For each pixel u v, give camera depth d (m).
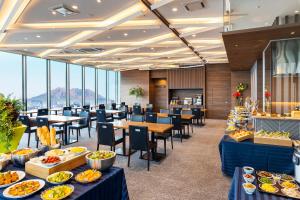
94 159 1.84
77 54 8.72
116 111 8.80
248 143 3.40
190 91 12.61
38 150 2.12
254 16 3.97
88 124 6.89
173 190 3.20
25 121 5.77
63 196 1.41
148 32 5.96
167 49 8.27
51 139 2.28
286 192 1.79
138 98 13.73
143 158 4.71
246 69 10.53
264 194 1.80
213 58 10.18
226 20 4.15
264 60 5.59
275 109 5.39
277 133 3.50
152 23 5.30
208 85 11.83
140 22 5.28
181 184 3.41
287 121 3.72
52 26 5.34
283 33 3.99
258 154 3.31
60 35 6.25
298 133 3.65
